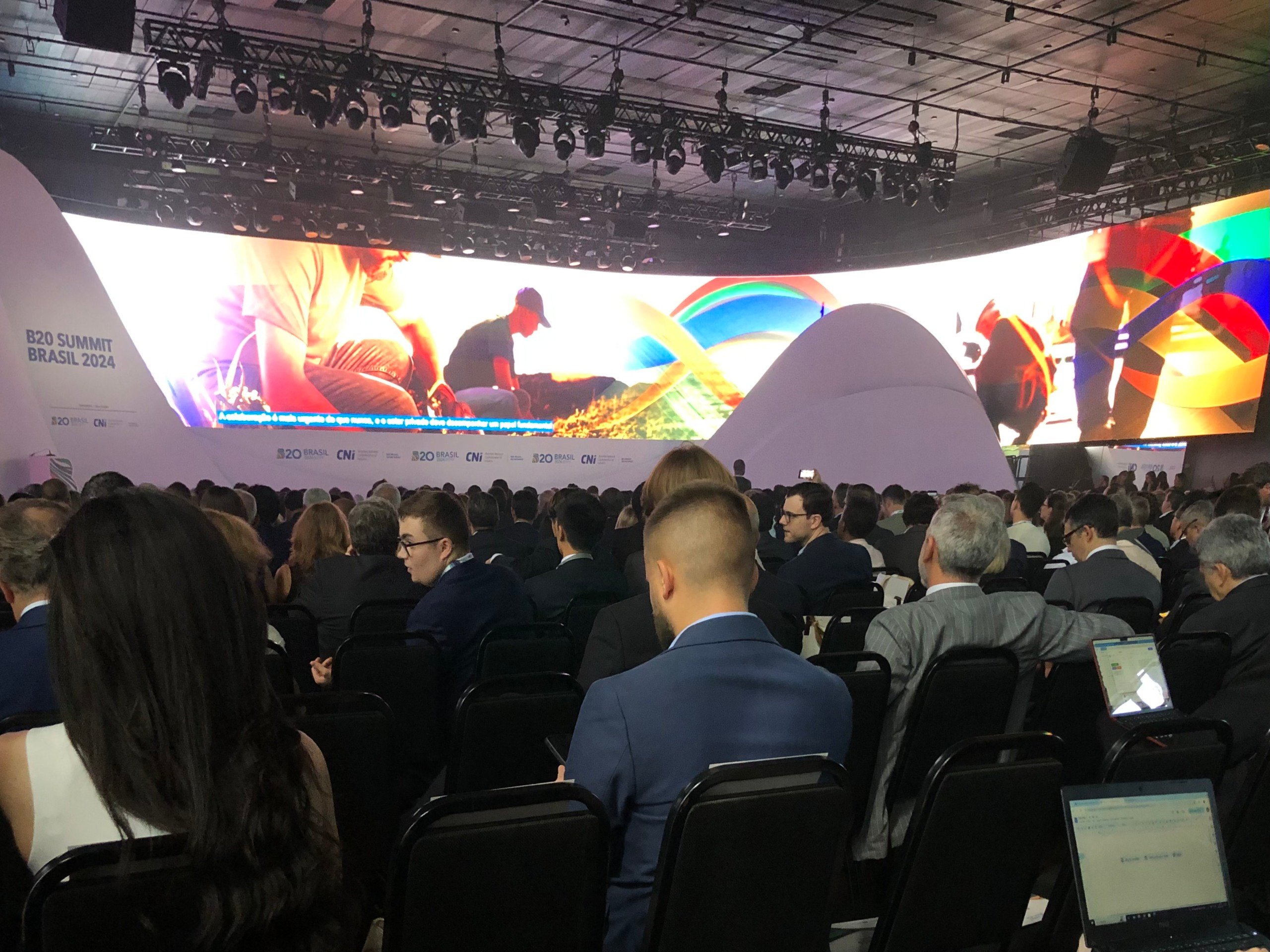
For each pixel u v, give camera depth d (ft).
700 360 78.54
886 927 6.68
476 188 64.18
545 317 75.56
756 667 5.93
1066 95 52.37
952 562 9.48
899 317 38.19
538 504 30.27
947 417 38.09
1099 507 13.92
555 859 5.20
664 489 9.45
